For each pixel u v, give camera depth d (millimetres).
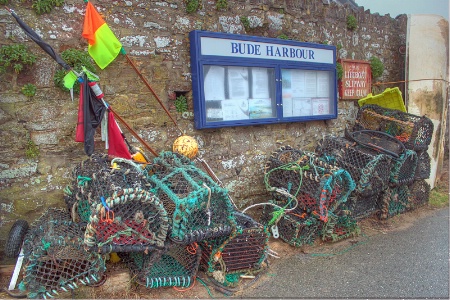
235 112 5207
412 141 5836
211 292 3672
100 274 3283
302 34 6141
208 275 3830
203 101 4840
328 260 4422
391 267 4230
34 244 3180
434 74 7371
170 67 4730
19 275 3473
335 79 6469
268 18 5691
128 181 3402
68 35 4035
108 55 3975
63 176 4070
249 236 3928
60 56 3943
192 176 3795
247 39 5188
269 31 5730
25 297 3211
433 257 4484
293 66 5785
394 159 5469
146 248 3273
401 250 4699
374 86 7477
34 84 3875
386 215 5711
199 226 3543
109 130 3965
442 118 7445
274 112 5641
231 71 5137
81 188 3428
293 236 4660
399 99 6648
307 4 6188
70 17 4039
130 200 3117
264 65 5410
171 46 4727
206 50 4828
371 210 5570
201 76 4793
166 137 4742
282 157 5070
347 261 4395
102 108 3879
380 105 6863
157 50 4621
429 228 5492
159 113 4672
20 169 3846
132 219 3229
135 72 4477
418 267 4227
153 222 3334
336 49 6613
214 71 4969
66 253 3152
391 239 5070
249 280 3928
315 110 6254
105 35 3930
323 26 6438
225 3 5133
